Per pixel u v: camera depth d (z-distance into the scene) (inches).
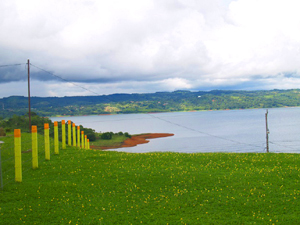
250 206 599.8
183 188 711.1
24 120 3474.4
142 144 4286.4
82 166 912.3
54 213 565.6
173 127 7573.8
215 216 558.6
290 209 585.6
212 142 4303.6
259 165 935.0
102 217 550.3
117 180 764.6
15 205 598.5
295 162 954.1
